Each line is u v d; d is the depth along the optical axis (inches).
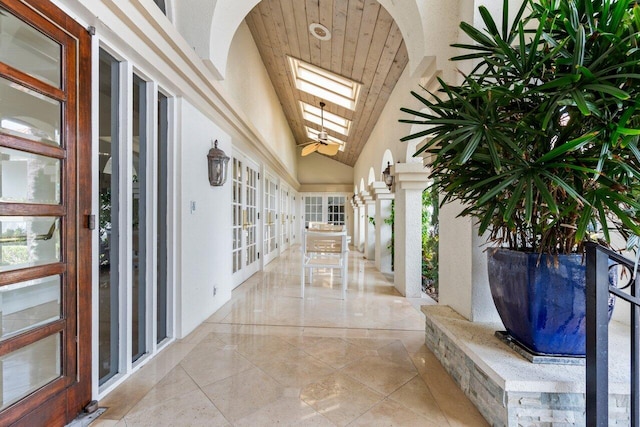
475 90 52.5
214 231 121.3
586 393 42.8
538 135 47.9
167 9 93.4
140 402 61.4
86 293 59.1
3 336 45.9
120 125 71.7
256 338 95.0
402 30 96.7
